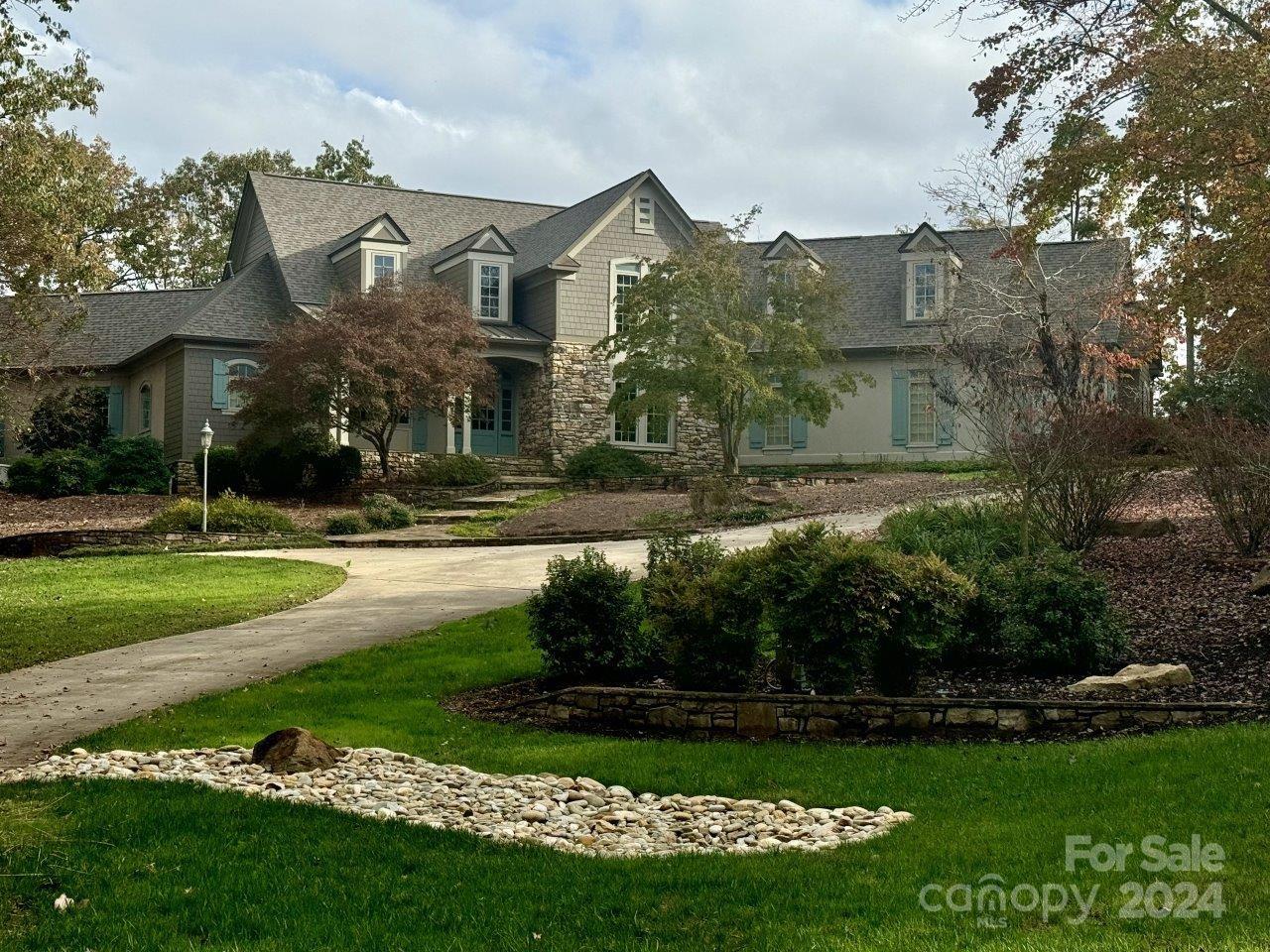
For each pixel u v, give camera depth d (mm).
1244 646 11375
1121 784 7488
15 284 20375
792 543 11008
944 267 34312
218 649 13578
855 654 10398
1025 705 9461
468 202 40531
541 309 35719
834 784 8211
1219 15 15430
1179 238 15742
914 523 17031
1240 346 15875
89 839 6980
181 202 51781
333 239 36938
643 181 36031
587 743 9703
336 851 6812
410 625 14719
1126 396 24516
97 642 14117
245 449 30172
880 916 5598
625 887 6203
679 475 31266
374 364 28688
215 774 8648
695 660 10953
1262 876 5773
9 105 18125
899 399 35125
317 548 23797
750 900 5941
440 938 5523
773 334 31578
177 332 32125
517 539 23688
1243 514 15188
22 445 33875
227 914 5832
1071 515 16062
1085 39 14727
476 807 7895
